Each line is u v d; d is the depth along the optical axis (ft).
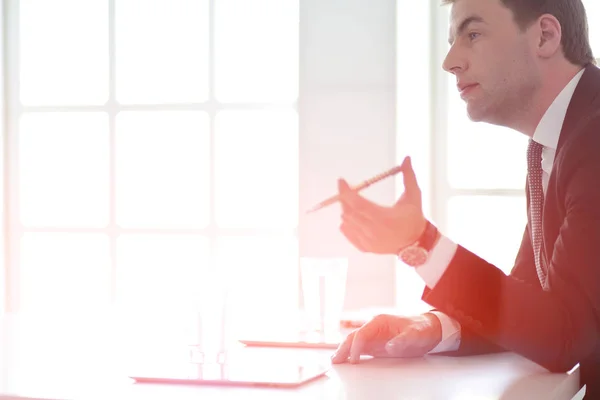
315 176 8.05
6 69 9.30
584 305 3.88
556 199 4.31
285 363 3.89
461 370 3.85
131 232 9.05
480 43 4.73
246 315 5.94
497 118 4.91
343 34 8.03
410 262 3.94
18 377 3.58
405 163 3.85
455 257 3.91
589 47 4.88
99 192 9.14
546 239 4.41
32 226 9.29
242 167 8.71
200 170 8.84
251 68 8.66
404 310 6.79
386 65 7.95
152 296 8.93
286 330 4.98
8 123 9.31
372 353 4.20
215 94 8.77
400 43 7.96
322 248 7.97
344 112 8.02
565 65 4.72
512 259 8.02
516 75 4.71
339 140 8.02
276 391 3.30
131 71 9.02
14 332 5.01
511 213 8.02
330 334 4.72
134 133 9.02
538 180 4.89
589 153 4.12
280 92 8.59
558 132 4.74
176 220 8.92
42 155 9.25
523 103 4.80
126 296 9.06
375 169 7.95
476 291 3.91
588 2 7.75
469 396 3.21
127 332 4.98
